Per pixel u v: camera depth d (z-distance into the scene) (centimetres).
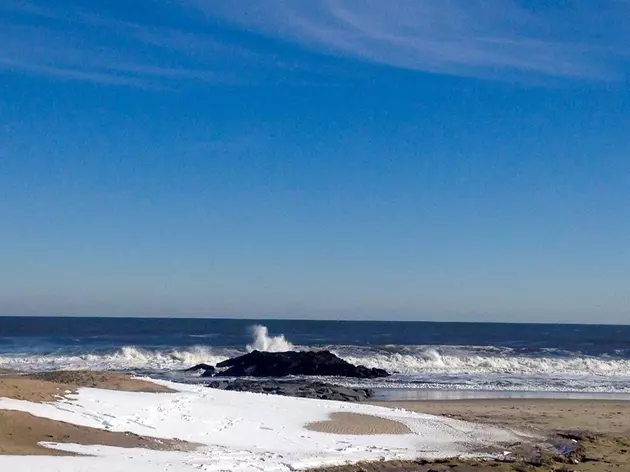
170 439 1439
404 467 1355
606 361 4134
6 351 4903
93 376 2122
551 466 1447
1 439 1220
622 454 1611
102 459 1152
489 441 1677
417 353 4494
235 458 1290
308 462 1302
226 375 3509
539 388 3112
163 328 10175
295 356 3591
